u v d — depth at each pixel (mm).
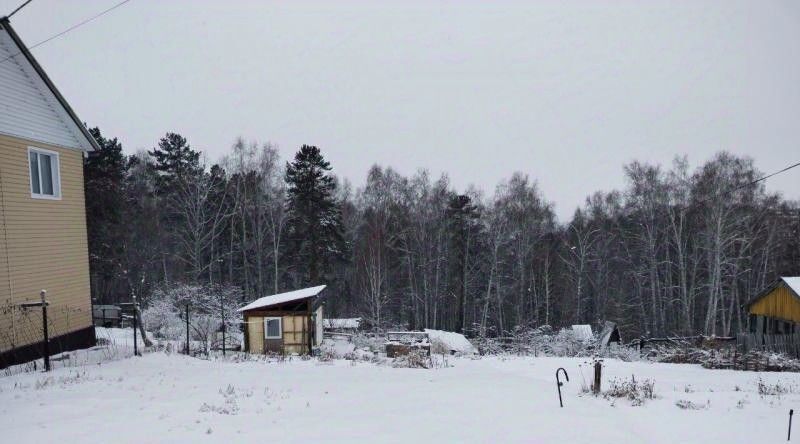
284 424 7371
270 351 22672
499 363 18531
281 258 43562
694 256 39281
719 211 34469
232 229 40562
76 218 16328
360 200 56750
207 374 12516
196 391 10055
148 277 40625
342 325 36188
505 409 8633
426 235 44688
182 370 13102
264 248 42844
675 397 10688
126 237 39906
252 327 23141
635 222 43812
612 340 32562
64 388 10141
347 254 44156
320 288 25750
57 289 15336
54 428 7012
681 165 44875
